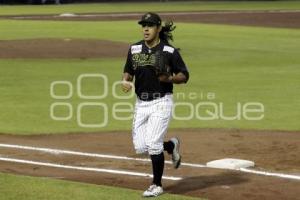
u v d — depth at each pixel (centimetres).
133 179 1998
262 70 5084
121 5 15800
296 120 3167
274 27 9269
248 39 7506
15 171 2105
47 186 1864
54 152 2419
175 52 1745
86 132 2872
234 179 2006
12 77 4597
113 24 9494
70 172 2097
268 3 16862
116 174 2067
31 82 4388
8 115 3275
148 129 1752
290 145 2564
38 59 5491
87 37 7394
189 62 5534
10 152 2416
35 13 12056
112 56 5722
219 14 11900
